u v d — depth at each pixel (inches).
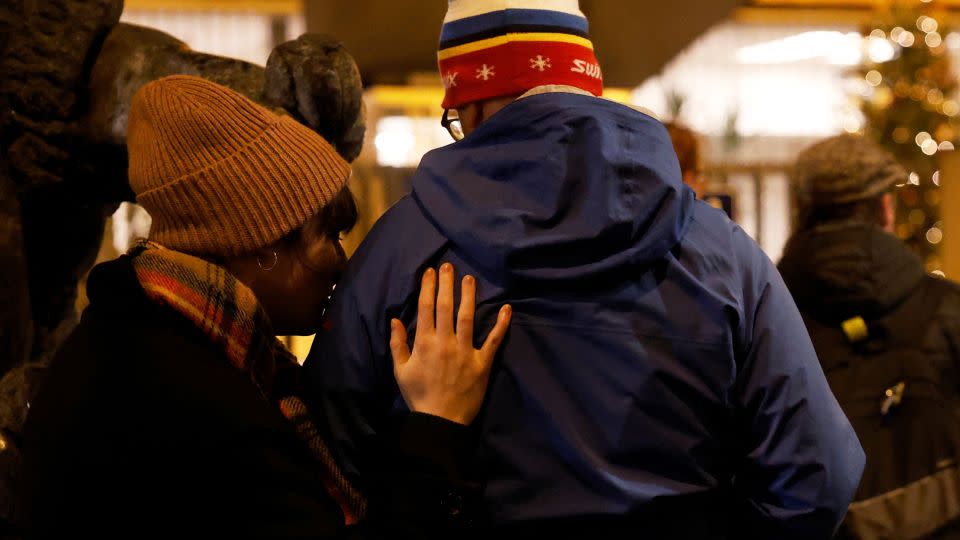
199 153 46.5
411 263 46.2
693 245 46.6
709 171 266.8
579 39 49.2
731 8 190.7
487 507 45.9
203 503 43.7
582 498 44.7
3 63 69.3
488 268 45.3
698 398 45.4
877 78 256.1
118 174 73.0
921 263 80.8
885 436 76.5
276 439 44.8
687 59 387.2
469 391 45.4
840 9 324.8
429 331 45.6
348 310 47.2
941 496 75.0
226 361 46.5
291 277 49.6
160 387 44.3
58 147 70.2
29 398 63.2
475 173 46.4
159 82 47.9
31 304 74.5
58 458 43.8
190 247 47.2
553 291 44.9
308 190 47.8
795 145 391.2
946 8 278.7
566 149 44.8
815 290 79.9
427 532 44.3
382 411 48.4
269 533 43.5
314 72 61.1
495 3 48.3
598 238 43.8
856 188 80.7
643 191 44.4
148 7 309.7
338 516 45.5
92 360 45.4
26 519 44.8
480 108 50.0
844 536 75.4
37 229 73.2
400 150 218.5
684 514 45.9
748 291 47.3
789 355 46.9
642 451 44.9
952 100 257.0
